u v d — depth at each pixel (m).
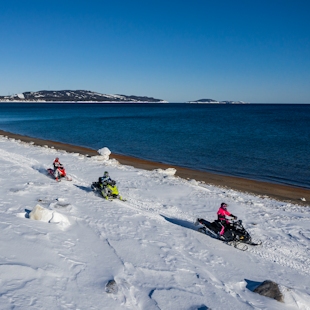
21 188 12.37
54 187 13.38
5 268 5.39
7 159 19.84
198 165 27.28
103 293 5.37
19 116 98.81
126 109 170.12
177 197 14.15
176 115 110.19
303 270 7.97
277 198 17.75
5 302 4.46
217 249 8.73
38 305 4.60
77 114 112.56
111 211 10.73
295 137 47.22
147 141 42.16
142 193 14.27
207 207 13.01
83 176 16.83
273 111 153.88
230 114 120.38
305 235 10.52
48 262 6.06
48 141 41.06
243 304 5.81
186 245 8.59
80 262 6.41
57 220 8.57
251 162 28.81
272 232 10.65
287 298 6.14
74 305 4.84
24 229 7.52
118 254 7.17
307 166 27.22
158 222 10.26
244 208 13.37
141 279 6.20
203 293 6.00
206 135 49.47
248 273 7.37
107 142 41.03
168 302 5.49
